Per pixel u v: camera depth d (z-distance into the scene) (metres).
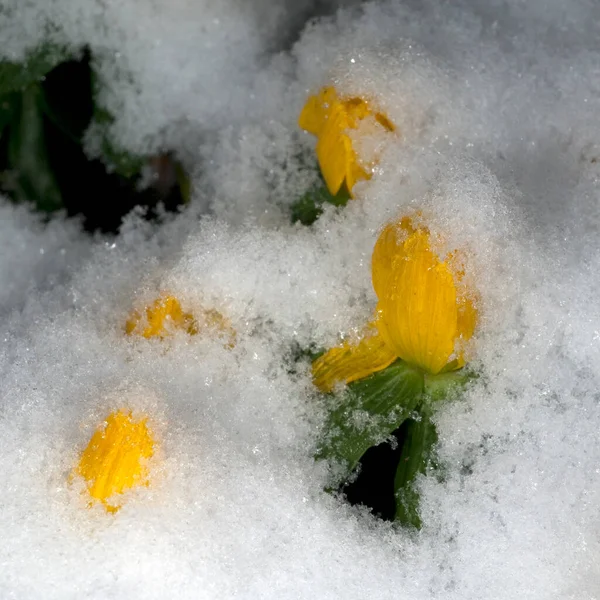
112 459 0.42
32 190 0.48
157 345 0.45
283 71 0.48
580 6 0.48
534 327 0.44
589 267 0.44
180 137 0.48
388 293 0.43
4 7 0.47
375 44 0.47
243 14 0.48
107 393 0.44
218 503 0.43
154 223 0.48
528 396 0.44
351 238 0.45
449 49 0.47
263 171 0.47
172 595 0.43
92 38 0.47
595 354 0.44
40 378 0.44
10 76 0.47
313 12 0.48
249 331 0.45
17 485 0.43
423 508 0.44
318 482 0.44
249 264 0.45
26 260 0.47
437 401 0.44
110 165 0.48
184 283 0.45
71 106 0.48
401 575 0.43
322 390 0.44
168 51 0.48
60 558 0.42
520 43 0.47
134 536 0.42
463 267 0.43
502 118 0.46
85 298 0.46
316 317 0.45
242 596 0.43
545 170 0.45
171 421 0.43
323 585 0.43
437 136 0.46
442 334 0.43
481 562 0.43
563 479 0.44
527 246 0.44
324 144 0.45
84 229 0.48
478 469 0.44
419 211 0.43
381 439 0.44
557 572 0.43
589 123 0.46
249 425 0.44
